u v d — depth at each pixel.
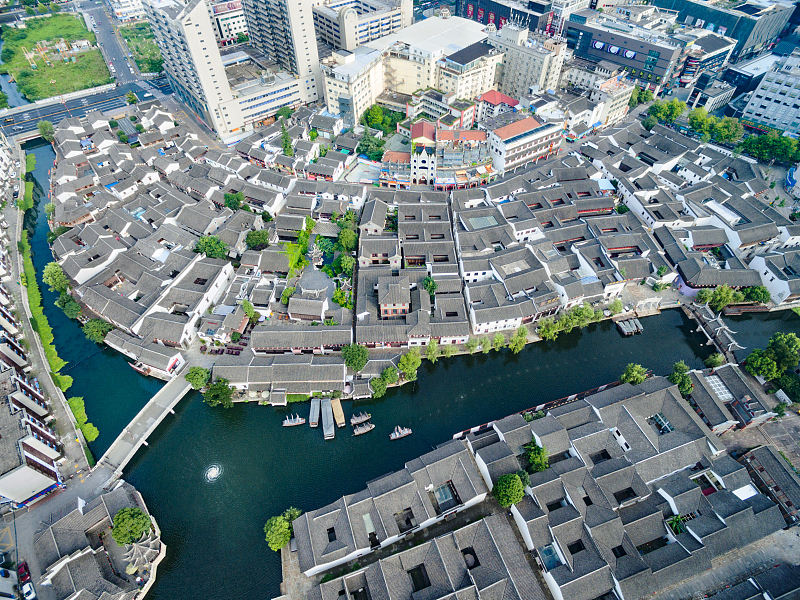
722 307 125.44
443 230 143.88
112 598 77.69
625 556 79.75
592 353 120.38
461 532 83.19
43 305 135.00
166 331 117.38
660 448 93.00
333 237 147.12
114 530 82.31
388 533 82.88
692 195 153.75
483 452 92.38
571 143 192.62
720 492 88.44
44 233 162.25
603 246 137.12
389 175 170.38
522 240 143.50
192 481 97.69
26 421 93.06
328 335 114.62
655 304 128.88
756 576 78.06
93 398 112.31
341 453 101.38
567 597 75.19
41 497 92.94
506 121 174.00
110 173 173.75
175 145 193.50
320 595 76.25
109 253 137.25
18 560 84.38
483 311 118.44
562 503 87.94
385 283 124.12
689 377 104.94
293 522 85.06
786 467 89.88
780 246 141.00
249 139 188.38
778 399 106.12
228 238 144.12
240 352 118.44
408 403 110.19
